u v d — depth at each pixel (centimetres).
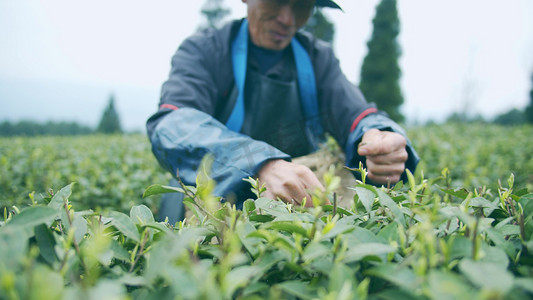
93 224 75
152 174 337
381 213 80
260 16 181
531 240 60
